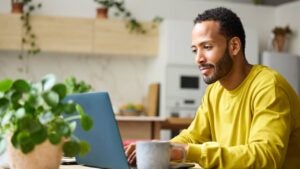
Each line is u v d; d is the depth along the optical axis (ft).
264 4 22.31
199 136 6.65
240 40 5.83
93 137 4.75
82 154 3.79
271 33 21.13
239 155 4.73
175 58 18.43
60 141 3.62
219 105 6.31
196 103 18.63
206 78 5.77
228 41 5.73
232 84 5.93
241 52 5.90
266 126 5.10
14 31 17.43
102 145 4.69
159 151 4.42
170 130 17.90
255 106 5.49
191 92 18.62
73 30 18.03
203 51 5.73
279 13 21.44
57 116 3.58
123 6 19.48
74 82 9.39
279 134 5.03
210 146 4.78
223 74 5.75
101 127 4.60
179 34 18.48
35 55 18.99
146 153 4.43
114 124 4.47
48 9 18.65
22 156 3.71
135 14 19.61
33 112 3.51
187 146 4.77
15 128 3.51
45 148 3.72
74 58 19.44
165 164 4.46
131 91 20.07
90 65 19.63
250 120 5.71
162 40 18.74
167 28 18.38
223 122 6.18
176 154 4.70
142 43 18.80
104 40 18.38
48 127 3.52
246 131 5.77
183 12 20.16
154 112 18.53
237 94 5.94
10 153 3.76
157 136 13.37
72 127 3.66
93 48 18.24
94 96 4.53
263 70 5.84
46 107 3.51
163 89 18.42
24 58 18.85
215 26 5.67
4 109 3.50
